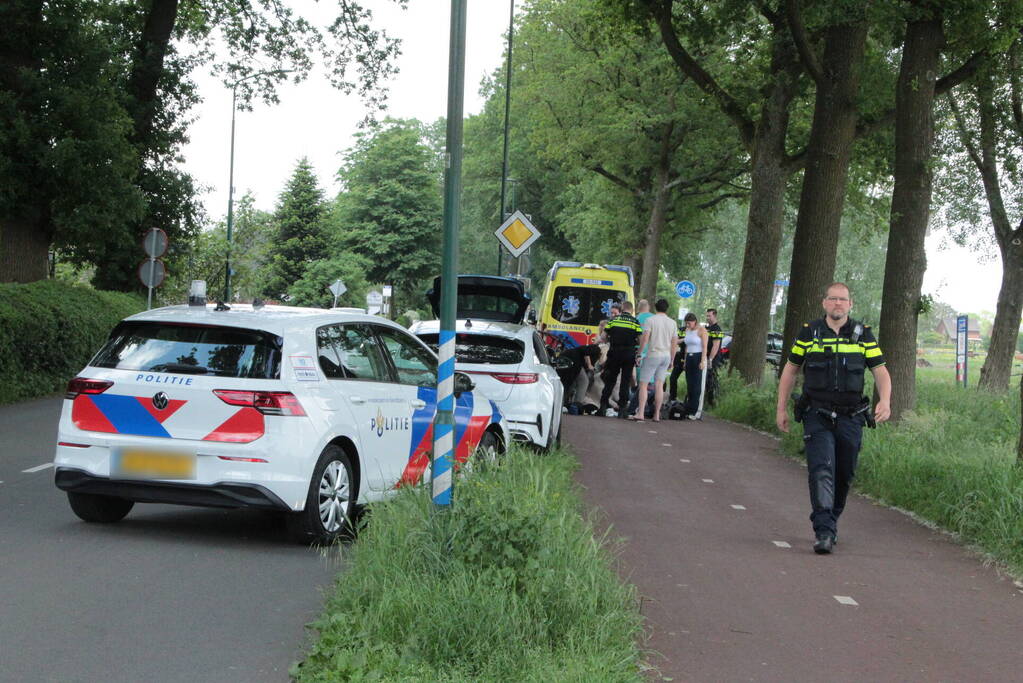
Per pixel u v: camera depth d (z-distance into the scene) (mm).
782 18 21188
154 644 5504
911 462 11297
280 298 71375
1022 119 25016
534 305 63688
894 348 15688
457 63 6398
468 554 5797
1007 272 27297
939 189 28297
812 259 18844
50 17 21953
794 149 29859
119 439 7781
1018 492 8852
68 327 20969
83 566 7125
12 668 5055
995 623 6535
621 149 36188
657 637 5836
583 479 11641
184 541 8031
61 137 22484
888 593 7152
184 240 30547
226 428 7668
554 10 36312
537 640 5207
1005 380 27516
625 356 19609
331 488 8031
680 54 23203
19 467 11359
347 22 28547
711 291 65000
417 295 73250
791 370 8648
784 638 5973
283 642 5598
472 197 62594
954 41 16594
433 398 9492
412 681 4656
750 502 10773
